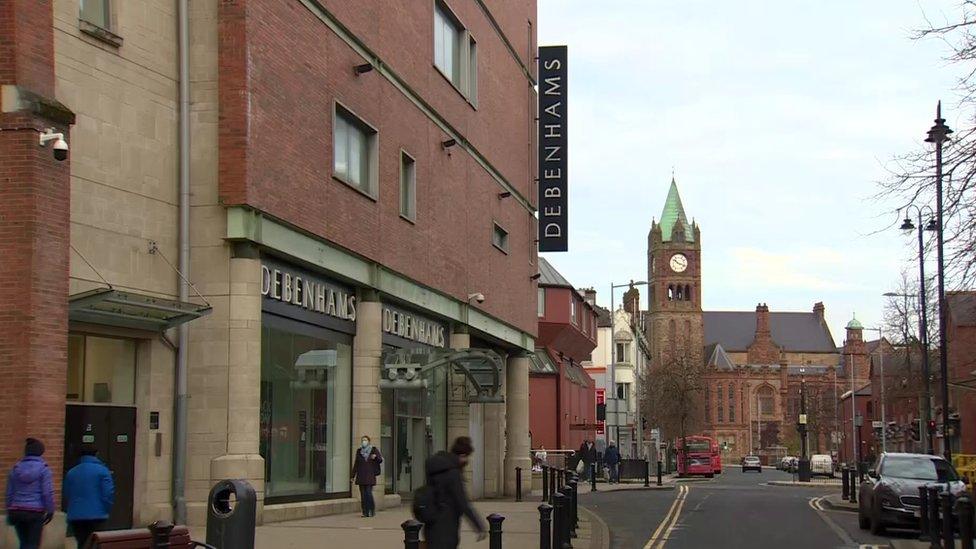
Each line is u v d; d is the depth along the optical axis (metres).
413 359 26.59
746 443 175.12
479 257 34.16
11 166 14.21
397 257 26.47
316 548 16.19
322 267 22.12
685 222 182.88
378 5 25.58
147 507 17.75
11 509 11.85
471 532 20.28
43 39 14.86
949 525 16.64
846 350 186.12
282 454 21.14
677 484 52.44
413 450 29.34
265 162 19.55
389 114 26.28
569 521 18.03
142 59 18.00
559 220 41.56
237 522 11.59
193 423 18.69
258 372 19.06
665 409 91.56
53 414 14.33
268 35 19.88
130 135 17.62
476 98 34.12
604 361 94.88
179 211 18.73
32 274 14.09
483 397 30.45
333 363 23.83
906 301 53.16
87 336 16.91
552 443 59.44
